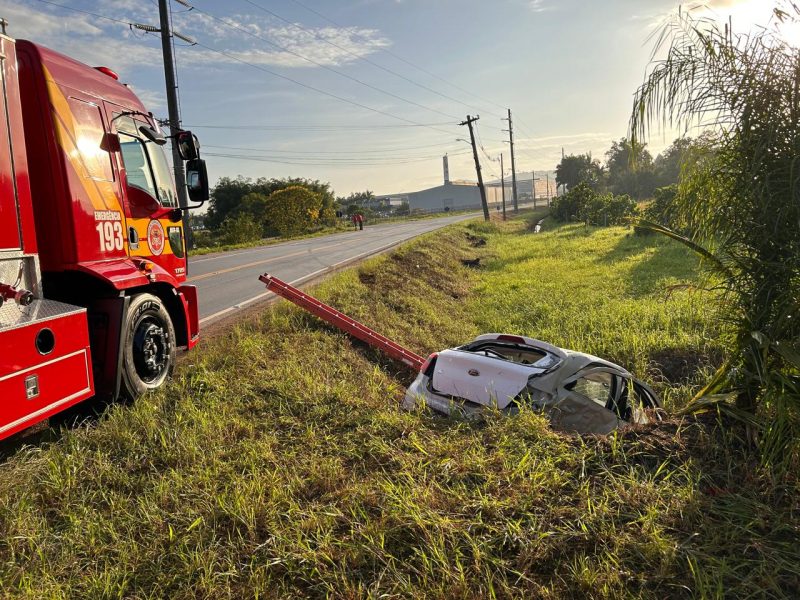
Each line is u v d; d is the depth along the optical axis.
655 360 9.67
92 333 5.22
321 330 9.14
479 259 27.38
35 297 4.28
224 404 5.26
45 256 4.92
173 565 3.08
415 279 17.20
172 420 4.89
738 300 4.41
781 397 3.71
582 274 19.30
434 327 12.59
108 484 3.91
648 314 12.09
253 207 63.97
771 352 4.15
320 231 52.09
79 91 5.26
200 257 23.75
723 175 4.42
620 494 3.46
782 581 2.83
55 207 4.88
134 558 3.13
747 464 3.80
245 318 9.75
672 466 3.84
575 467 3.82
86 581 2.94
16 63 4.27
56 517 3.54
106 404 5.13
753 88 4.07
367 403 5.44
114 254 5.56
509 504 3.39
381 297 13.23
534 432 4.35
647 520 3.18
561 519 3.24
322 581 2.89
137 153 6.15
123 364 5.30
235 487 3.75
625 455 3.88
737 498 3.43
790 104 4.00
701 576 2.80
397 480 3.83
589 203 48.03
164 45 24.94
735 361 4.49
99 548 3.21
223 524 3.42
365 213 93.31
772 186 4.02
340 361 7.98
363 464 4.13
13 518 3.40
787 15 4.04
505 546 3.09
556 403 5.09
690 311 11.52
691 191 4.66
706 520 3.22
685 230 4.79
